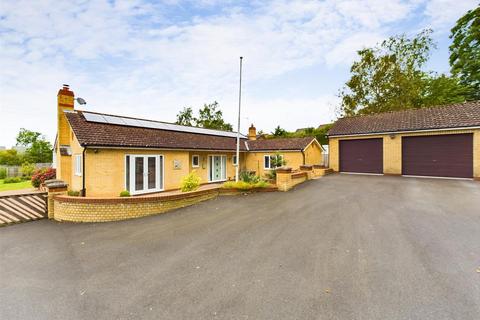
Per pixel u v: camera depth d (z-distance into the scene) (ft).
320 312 9.44
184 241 18.45
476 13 74.64
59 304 10.85
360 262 13.51
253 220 22.97
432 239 16.21
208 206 29.66
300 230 19.39
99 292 11.75
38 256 16.72
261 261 14.33
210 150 57.21
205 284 12.03
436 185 36.06
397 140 49.57
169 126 61.05
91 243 19.11
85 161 36.50
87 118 43.75
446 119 45.75
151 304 10.54
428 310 9.33
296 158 69.51
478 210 22.54
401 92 89.40
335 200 28.91
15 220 25.96
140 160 43.16
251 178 40.24
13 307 10.71
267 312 9.59
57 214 27.14
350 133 55.47
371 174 53.16
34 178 52.39
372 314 9.20
